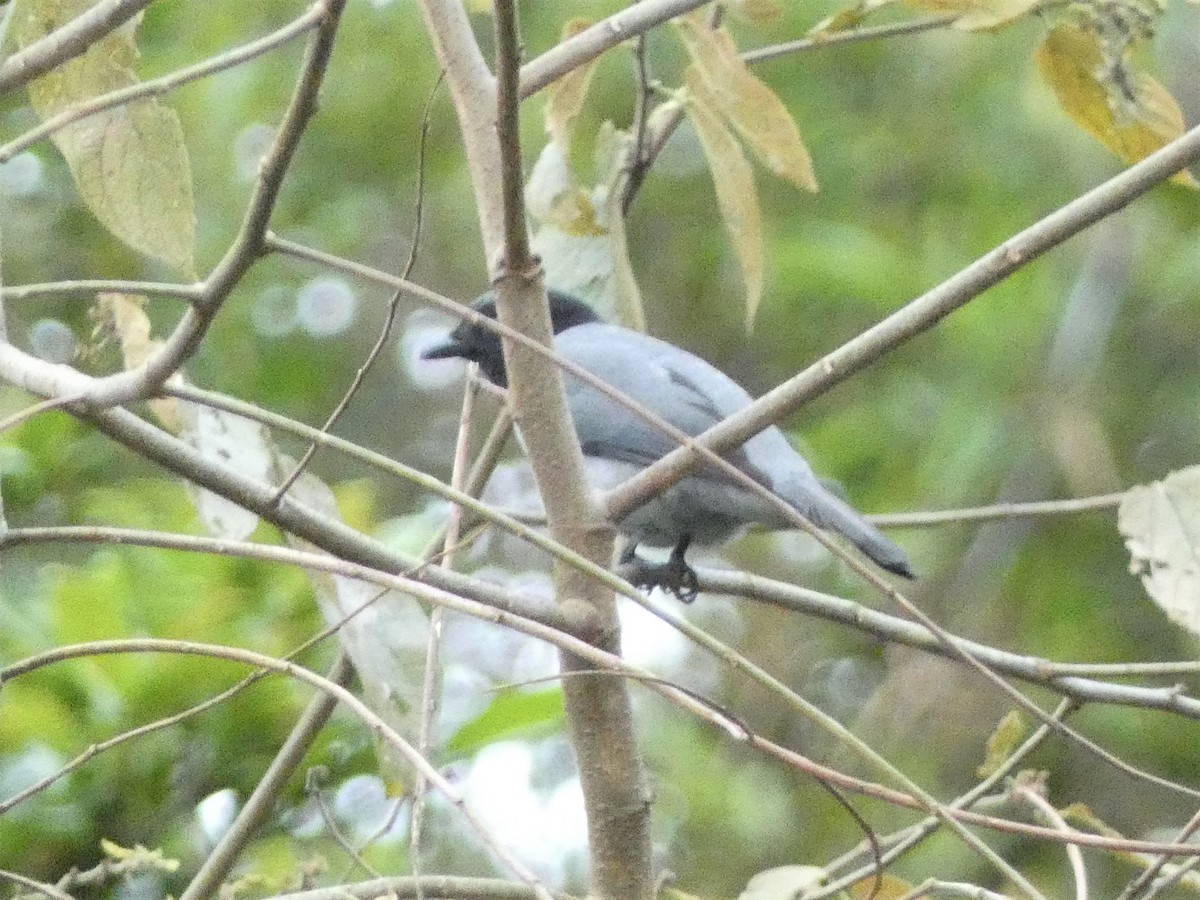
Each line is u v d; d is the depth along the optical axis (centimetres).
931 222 1568
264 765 823
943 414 1523
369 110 1561
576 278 911
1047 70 789
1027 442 1541
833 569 1634
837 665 1616
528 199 835
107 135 648
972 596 1544
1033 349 1545
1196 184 763
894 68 1600
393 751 639
